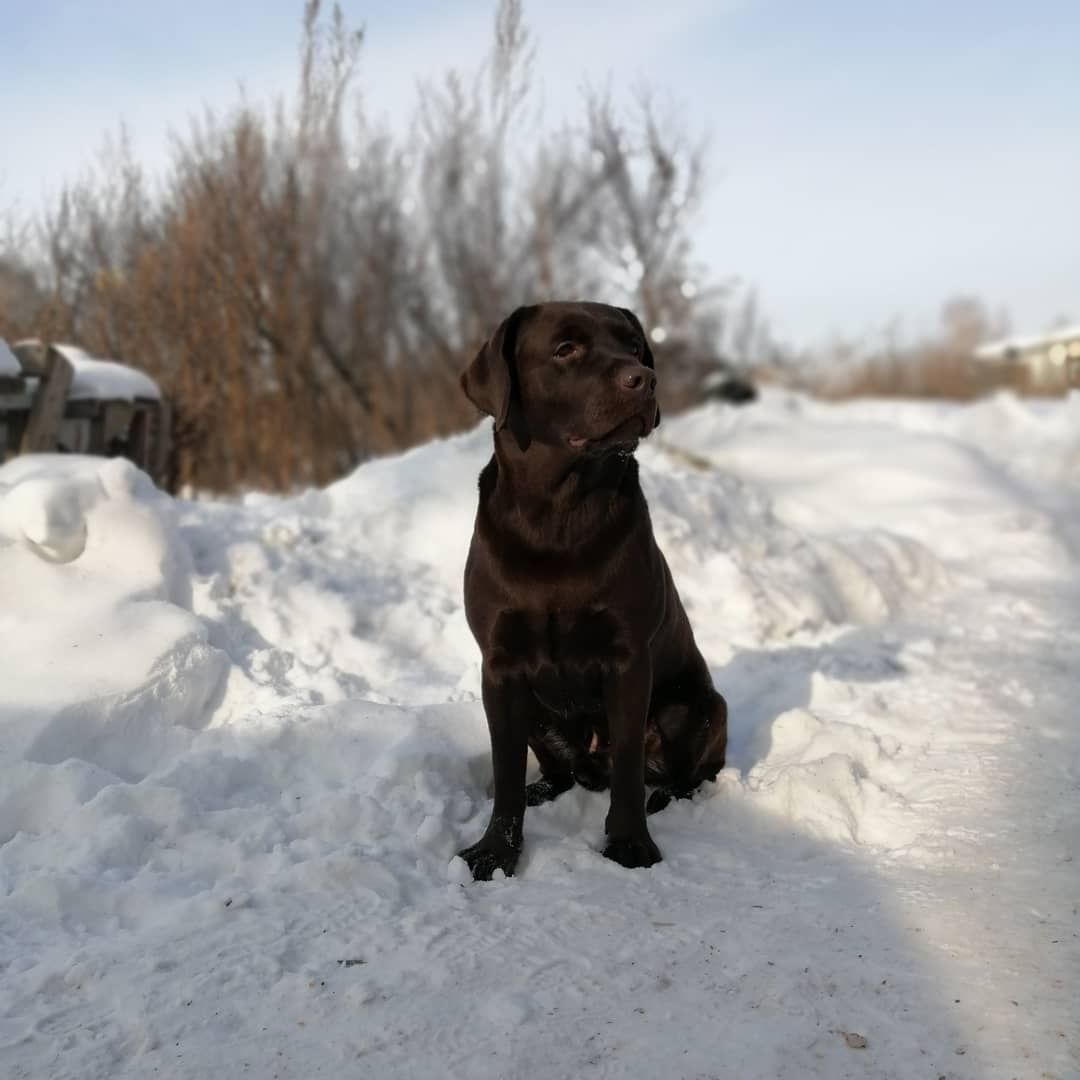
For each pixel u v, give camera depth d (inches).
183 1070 91.0
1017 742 168.7
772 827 145.2
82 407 253.0
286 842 131.9
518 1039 94.8
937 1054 91.1
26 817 135.6
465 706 163.0
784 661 212.8
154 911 117.5
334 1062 92.0
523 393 130.1
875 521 364.2
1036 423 674.8
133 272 367.2
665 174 482.3
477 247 484.7
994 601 272.2
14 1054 93.0
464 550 228.2
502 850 131.7
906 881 125.3
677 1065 90.8
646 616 134.3
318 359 437.4
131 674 158.7
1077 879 122.9
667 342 532.7
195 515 220.2
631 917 118.0
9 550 172.1
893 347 1662.2
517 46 391.9
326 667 182.4
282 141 402.6
